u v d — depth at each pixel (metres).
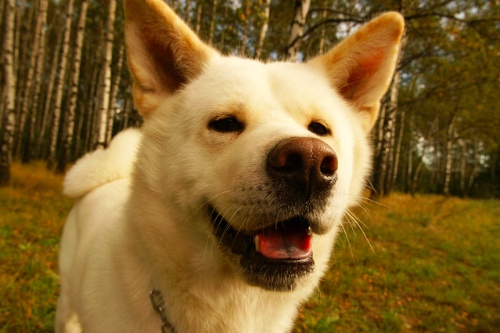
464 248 1.21
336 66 0.36
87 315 0.30
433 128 4.52
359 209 1.34
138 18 0.31
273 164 0.22
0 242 0.69
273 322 0.30
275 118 0.27
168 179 0.28
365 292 0.71
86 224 0.40
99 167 0.48
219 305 0.27
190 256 0.27
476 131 3.17
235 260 0.26
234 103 0.28
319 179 0.22
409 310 0.68
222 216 0.25
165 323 0.27
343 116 0.34
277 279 0.24
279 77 0.31
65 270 0.43
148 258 0.28
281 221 0.23
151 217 0.28
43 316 0.48
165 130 0.30
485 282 0.89
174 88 0.34
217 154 0.27
